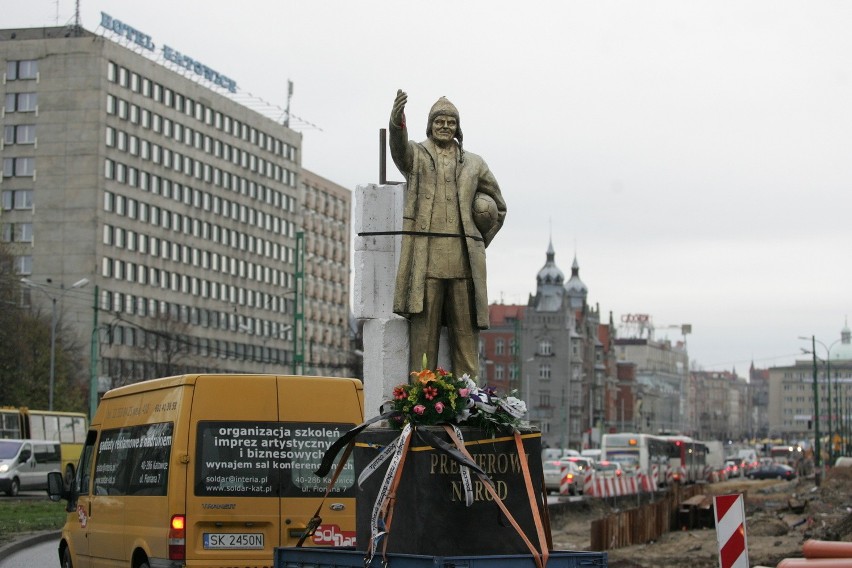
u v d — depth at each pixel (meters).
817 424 90.12
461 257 13.28
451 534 9.80
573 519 46.12
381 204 13.95
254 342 127.31
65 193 106.56
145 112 112.44
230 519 13.71
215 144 121.94
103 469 15.99
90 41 107.31
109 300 107.19
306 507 13.94
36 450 50.25
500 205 13.60
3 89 108.44
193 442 13.74
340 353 145.62
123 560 14.95
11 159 107.88
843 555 10.56
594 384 195.38
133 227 110.62
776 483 91.06
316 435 14.10
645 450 76.31
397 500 9.94
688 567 27.23
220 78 124.38
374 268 13.91
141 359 106.19
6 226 103.06
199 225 119.38
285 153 133.50
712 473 99.06
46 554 25.53
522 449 10.11
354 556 10.23
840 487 60.38
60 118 107.19
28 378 71.56
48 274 106.19
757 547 32.19
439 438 9.82
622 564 26.30
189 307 117.50
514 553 9.92
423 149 13.37
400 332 13.80
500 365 176.50
